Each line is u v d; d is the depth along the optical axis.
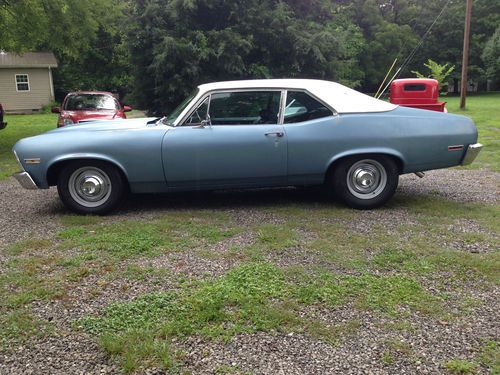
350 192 5.49
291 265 3.86
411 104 11.55
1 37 13.03
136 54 14.62
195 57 13.55
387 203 5.79
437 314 3.07
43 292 3.40
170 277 3.65
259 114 5.44
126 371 2.52
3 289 3.48
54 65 31.80
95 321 3.00
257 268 3.76
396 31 45.31
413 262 3.91
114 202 5.43
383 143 5.31
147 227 4.87
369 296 3.31
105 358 2.64
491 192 6.38
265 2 14.30
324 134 5.32
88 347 2.75
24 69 31.47
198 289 3.41
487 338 2.79
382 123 5.34
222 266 3.86
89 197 5.44
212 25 14.37
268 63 14.40
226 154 5.30
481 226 4.85
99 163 5.35
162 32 13.93
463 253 4.07
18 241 4.55
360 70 44.03
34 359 2.64
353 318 3.03
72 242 4.45
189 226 4.92
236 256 4.07
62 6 13.20
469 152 5.48
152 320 3.01
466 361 2.56
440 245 4.30
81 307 3.20
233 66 13.52
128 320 3.01
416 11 48.03
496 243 4.35
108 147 5.25
